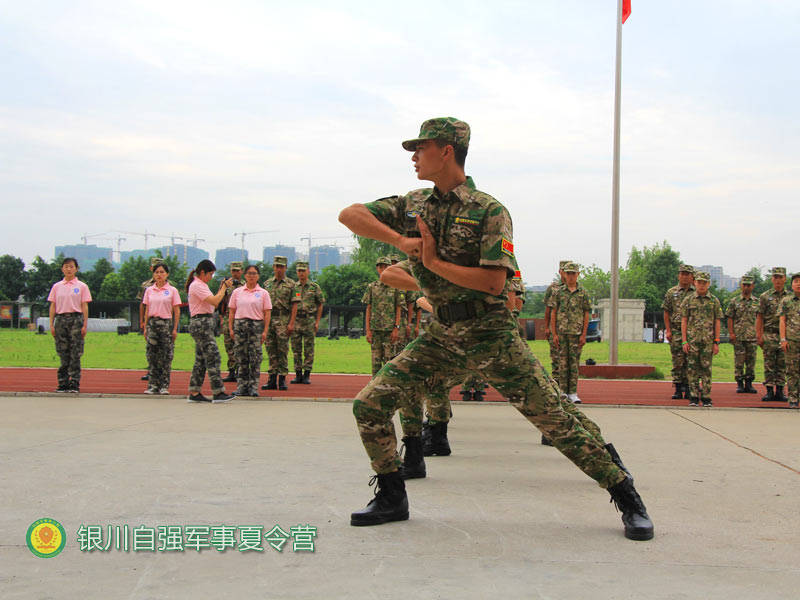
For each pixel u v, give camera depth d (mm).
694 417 8398
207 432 6625
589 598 2621
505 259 3230
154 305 9945
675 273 77375
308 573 2867
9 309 64312
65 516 3643
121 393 9883
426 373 3582
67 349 9859
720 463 5441
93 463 5023
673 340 10961
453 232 3363
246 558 3045
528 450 6023
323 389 11445
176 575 2836
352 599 2584
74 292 9828
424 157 3422
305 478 4625
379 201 3551
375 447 3602
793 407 9594
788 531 3586
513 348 3424
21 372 14438
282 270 11312
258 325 9953
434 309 3529
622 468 3607
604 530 3564
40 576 2812
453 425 7574
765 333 11062
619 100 15242
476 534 3457
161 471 4781
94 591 2656
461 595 2631
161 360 10016
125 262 77750
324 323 65562
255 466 5004
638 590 2713
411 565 2975
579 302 8984
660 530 3580
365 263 66438
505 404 9594
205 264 9234
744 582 2826
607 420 8062
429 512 3885
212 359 9297
